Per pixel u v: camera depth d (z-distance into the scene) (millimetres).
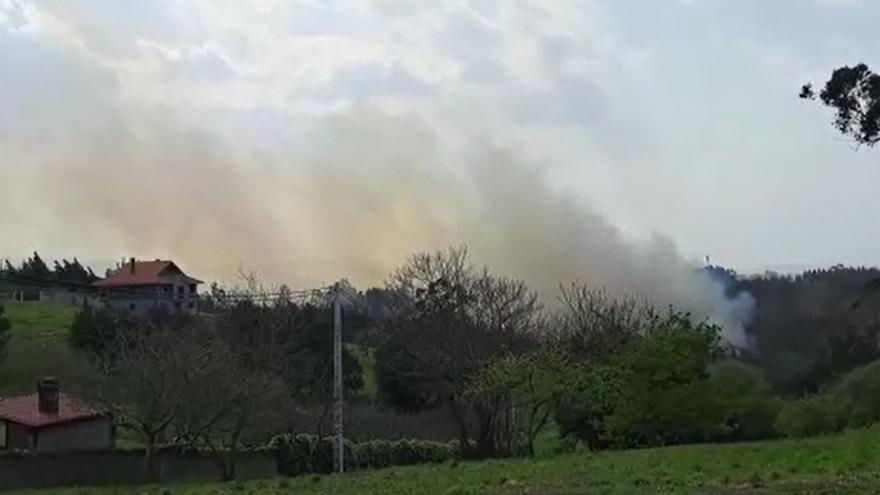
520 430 52031
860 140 40625
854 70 39719
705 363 46094
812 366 49375
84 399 52844
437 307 58500
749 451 30484
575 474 26078
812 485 20438
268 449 48125
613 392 47531
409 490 24484
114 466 46094
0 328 69250
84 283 92500
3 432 57375
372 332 64562
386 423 60469
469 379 53281
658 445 44406
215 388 46250
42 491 38875
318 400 58281
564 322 62562
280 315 60000
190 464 46594
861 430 36969
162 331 55500
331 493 25359
